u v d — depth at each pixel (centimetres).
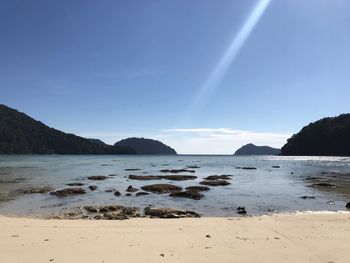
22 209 2356
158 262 1034
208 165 9325
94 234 1387
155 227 1544
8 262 1018
